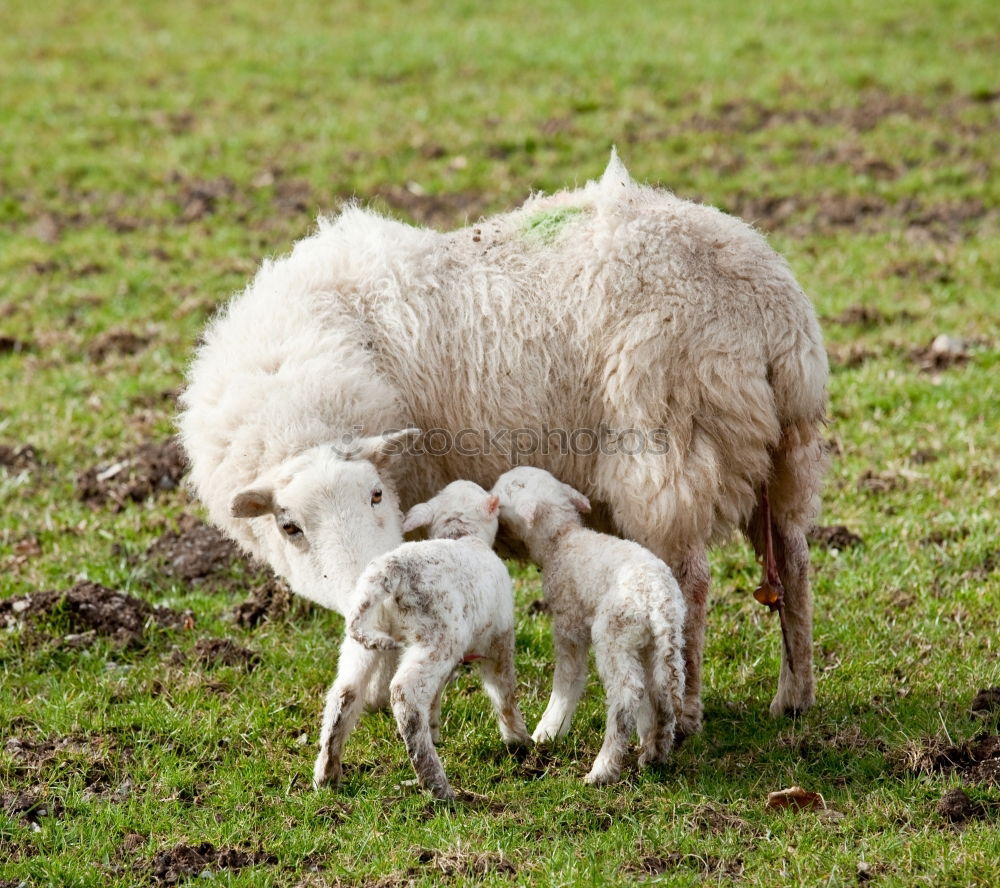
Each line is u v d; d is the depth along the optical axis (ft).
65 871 18.10
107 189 54.80
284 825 19.34
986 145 55.31
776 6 76.23
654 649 19.26
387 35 73.20
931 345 38.70
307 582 20.33
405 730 18.94
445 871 17.98
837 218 49.80
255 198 53.06
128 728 22.13
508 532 21.42
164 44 73.82
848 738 21.25
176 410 34.65
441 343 21.89
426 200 51.98
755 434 21.13
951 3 74.84
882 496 30.66
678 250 21.38
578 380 21.53
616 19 75.15
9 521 30.45
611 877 17.62
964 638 24.45
